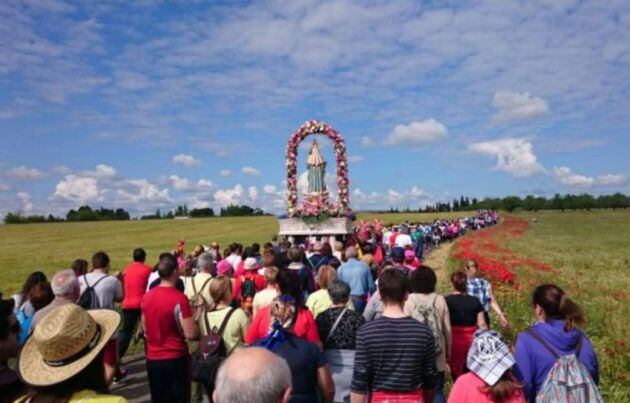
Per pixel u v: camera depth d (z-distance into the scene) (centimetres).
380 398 456
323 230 2244
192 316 628
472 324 665
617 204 17475
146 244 5312
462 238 4809
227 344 615
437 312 620
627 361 814
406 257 1032
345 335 552
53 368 286
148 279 1008
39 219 12550
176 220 9262
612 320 1054
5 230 7481
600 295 1452
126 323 961
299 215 2286
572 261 2777
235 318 618
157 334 625
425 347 460
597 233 6450
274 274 689
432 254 3578
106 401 283
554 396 407
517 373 414
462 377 400
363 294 899
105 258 892
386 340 456
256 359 253
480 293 855
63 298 615
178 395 631
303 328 523
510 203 17162
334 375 545
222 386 247
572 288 1566
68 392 284
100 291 848
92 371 296
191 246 5022
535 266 2094
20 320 692
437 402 607
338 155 2333
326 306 705
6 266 3422
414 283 632
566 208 17312
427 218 9419
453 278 692
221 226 7775
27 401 290
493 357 383
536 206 17375
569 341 427
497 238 4706
